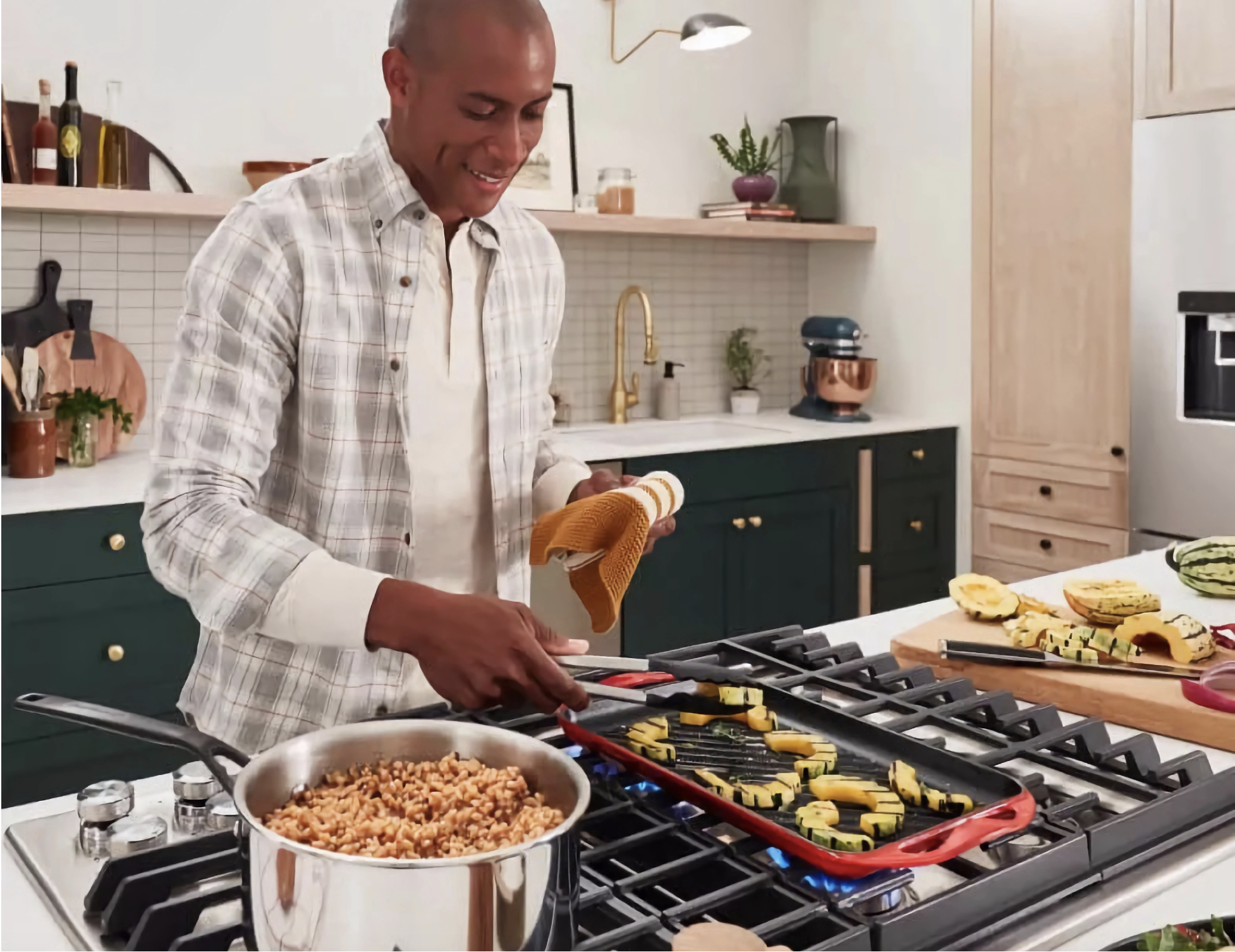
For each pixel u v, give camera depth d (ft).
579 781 2.93
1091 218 11.91
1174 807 3.53
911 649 5.33
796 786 3.53
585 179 13.29
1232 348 10.78
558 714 4.01
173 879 2.94
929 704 4.54
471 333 5.00
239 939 2.85
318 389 4.59
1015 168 12.58
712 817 3.52
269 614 3.73
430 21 4.08
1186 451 11.23
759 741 4.03
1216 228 10.77
